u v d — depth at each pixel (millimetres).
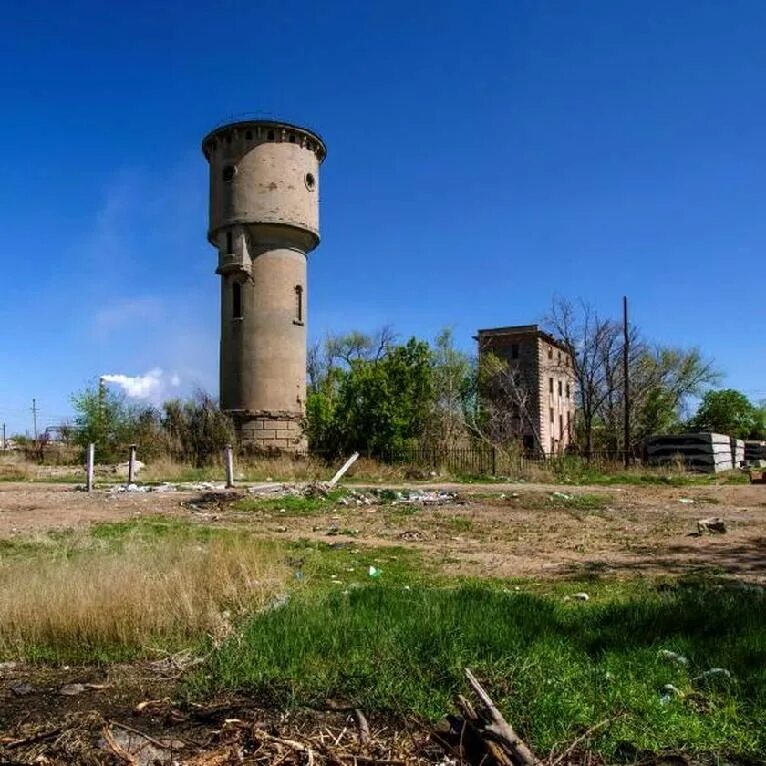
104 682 4832
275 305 34938
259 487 19297
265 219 34656
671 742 3756
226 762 3645
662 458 31562
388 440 28641
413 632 5129
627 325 37250
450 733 3758
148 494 18375
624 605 6031
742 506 17234
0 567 7430
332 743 3824
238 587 6777
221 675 4699
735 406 60219
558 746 3689
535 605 5977
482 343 61594
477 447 28781
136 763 3623
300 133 35594
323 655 4949
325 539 11836
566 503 17406
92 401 33250
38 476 25734
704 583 7949
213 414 32062
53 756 3756
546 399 60531
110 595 5902
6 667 5152
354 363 30656
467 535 12352
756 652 4797
